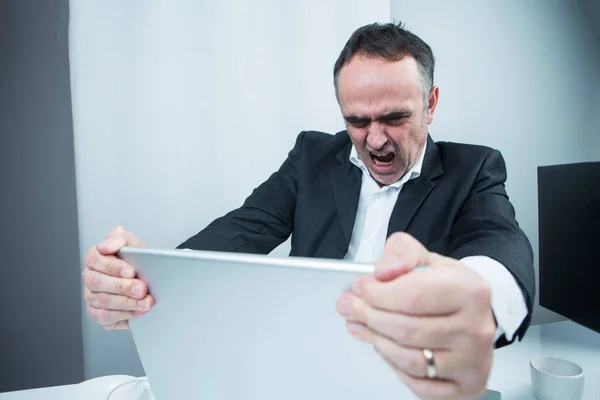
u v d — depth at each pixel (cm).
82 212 130
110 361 138
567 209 96
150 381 45
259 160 140
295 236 102
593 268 87
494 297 44
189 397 42
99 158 129
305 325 30
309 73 140
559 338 94
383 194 97
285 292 30
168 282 36
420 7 139
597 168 86
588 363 80
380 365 30
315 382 32
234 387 37
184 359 39
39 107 127
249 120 138
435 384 28
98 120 128
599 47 153
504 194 85
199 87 134
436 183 90
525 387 69
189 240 89
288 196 108
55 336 133
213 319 35
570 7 149
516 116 147
